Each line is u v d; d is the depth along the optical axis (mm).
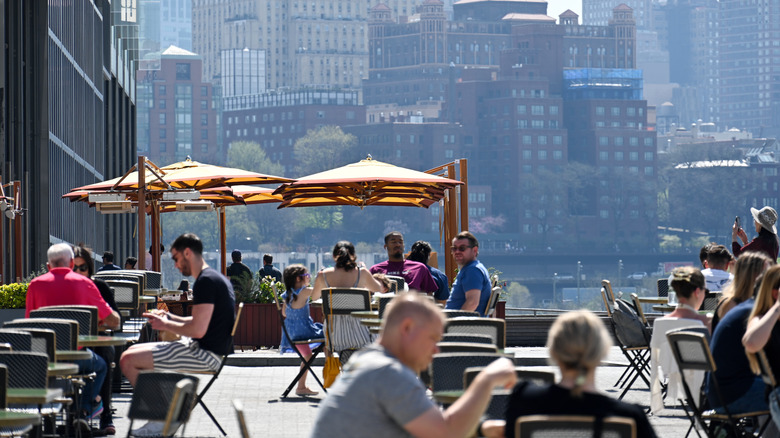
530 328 45188
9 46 44844
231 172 41250
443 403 12711
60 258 19375
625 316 23688
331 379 24312
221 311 18609
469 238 24438
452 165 41062
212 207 40812
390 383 9617
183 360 18344
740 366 15992
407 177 36812
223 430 19328
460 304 24359
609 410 9109
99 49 72938
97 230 70938
